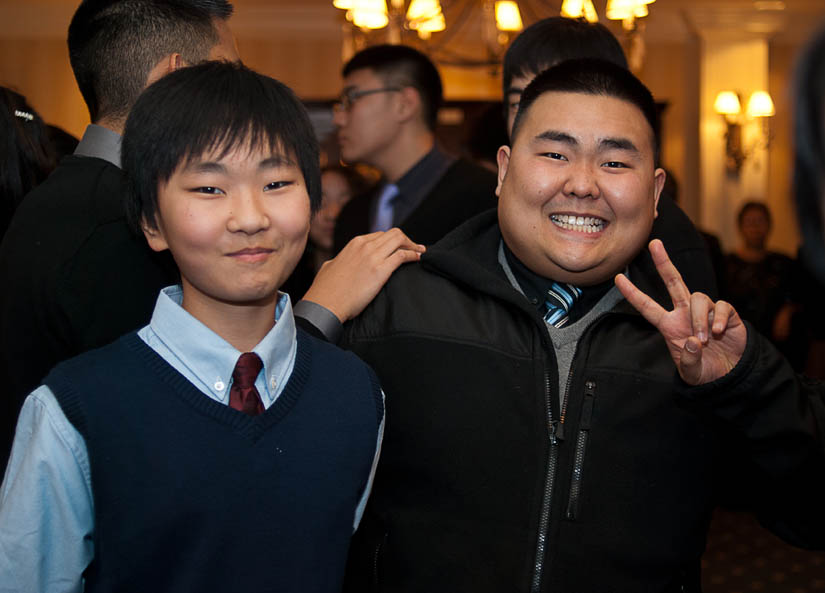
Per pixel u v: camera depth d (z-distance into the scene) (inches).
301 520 43.6
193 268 42.9
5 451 53.4
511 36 166.9
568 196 51.0
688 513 49.8
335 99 264.7
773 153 262.1
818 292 109.0
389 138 112.1
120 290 50.7
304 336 48.1
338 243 125.6
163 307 43.5
